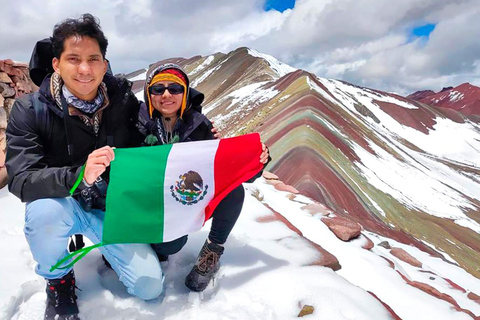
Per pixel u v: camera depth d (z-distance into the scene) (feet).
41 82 6.68
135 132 7.36
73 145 6.36
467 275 25.40
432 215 88.48
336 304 7.50
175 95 7.11
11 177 5.73
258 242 10.03
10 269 7.68
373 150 122.01
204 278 7.44
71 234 6.40
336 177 78.07
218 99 242.58
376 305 7.96
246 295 7.63
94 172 5.42
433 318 9.26
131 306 7.08
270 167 82.28
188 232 6.76
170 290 7.65
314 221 14.53
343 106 165.78
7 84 17.43
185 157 6.63
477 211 100.27
